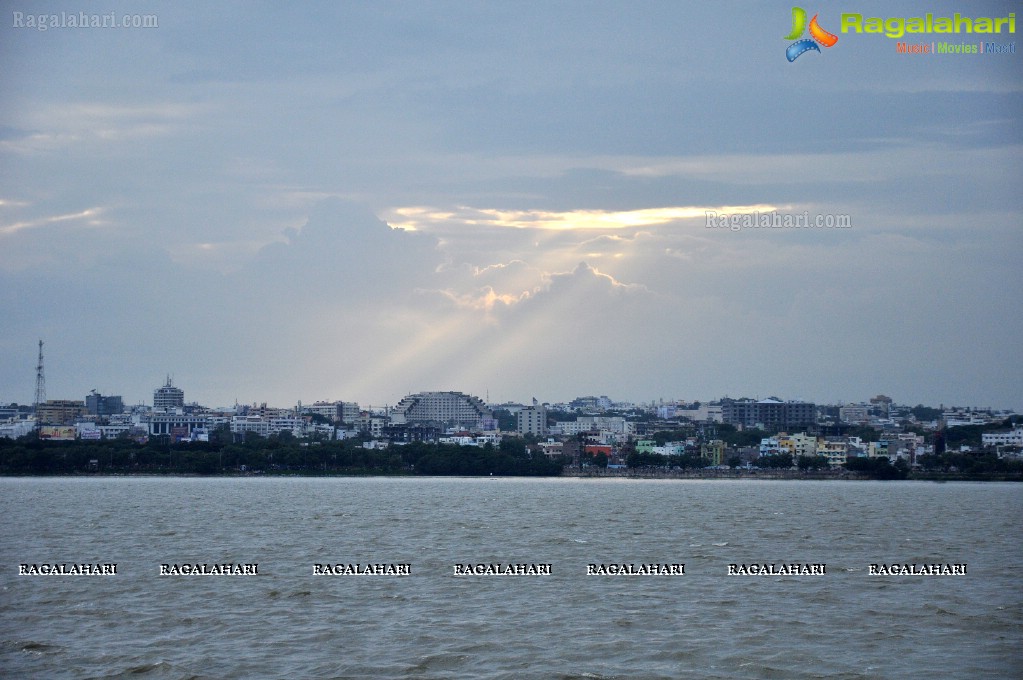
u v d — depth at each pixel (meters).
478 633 108.31
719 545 190.12
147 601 124.38
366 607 120.94
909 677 94.69
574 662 98.06
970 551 183.50
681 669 96.31
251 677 92.62
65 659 98.62
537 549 180.12
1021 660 100.00
